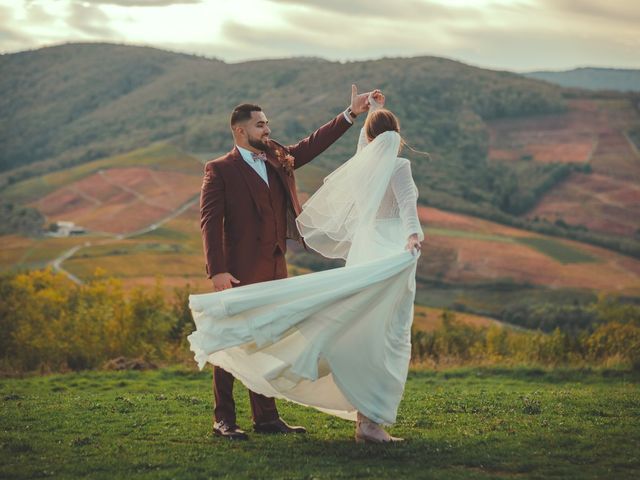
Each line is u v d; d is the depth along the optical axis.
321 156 157.12
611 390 12.07
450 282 114.88
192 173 177.50
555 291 113.62
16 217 154.75
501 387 13.05
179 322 23.62
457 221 139.62
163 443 7.02
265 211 7.04
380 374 6.47
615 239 143.62
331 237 7.15
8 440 7.24
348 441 6.95
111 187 172.25
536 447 6.74
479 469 6.03
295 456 6.36
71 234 147.62
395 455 6.35
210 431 7.58
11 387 12.62
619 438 7.16
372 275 6.40
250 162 7.11
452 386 13.28
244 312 6.39
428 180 160.88
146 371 14.46
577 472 5.88
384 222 6.93
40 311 23.88
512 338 27.28
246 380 6.57
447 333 28.70
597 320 81.75
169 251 129.38
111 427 7.96
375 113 7.16
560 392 10.93
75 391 12.02
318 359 6.27
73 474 5.92
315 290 6.39
